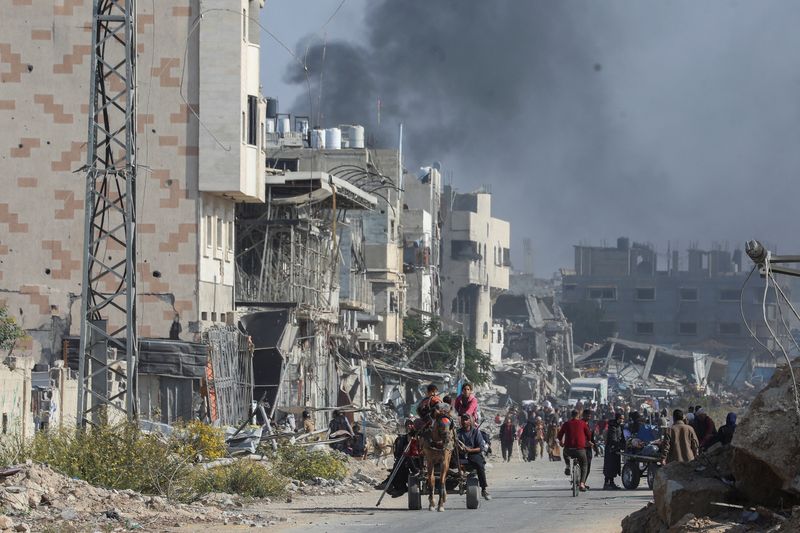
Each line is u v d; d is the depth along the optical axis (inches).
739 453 1063.0
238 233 3983.8
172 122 3496.6
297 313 3828.7
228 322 3590.1
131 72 2213.3
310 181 3944.4
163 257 3464.6
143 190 3479.3
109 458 1801.2
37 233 3486.7
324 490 2225.6
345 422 3196.4
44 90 3508.9
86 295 2196.1
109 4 2245.3
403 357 6264.8
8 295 3457.2
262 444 2701.8
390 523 1541.6
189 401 3115.2
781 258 944.9
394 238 6294.3
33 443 1847.9
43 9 3516.2
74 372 2596.0
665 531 1107.3
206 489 1941.4
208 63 3496.6
